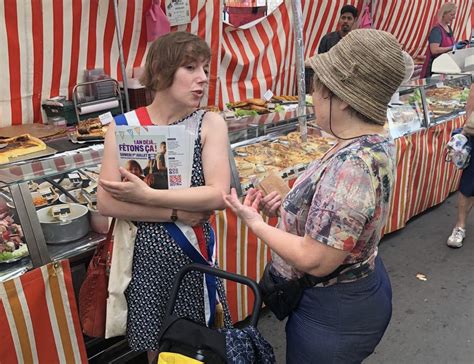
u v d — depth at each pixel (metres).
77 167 1.93
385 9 6.06
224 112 3.51
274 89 4.87
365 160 1.22
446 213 4.39
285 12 4.73
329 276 1.39
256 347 1.35
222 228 2.37
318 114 1.33
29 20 2.97
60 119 3.09
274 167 2.76
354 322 1.41
